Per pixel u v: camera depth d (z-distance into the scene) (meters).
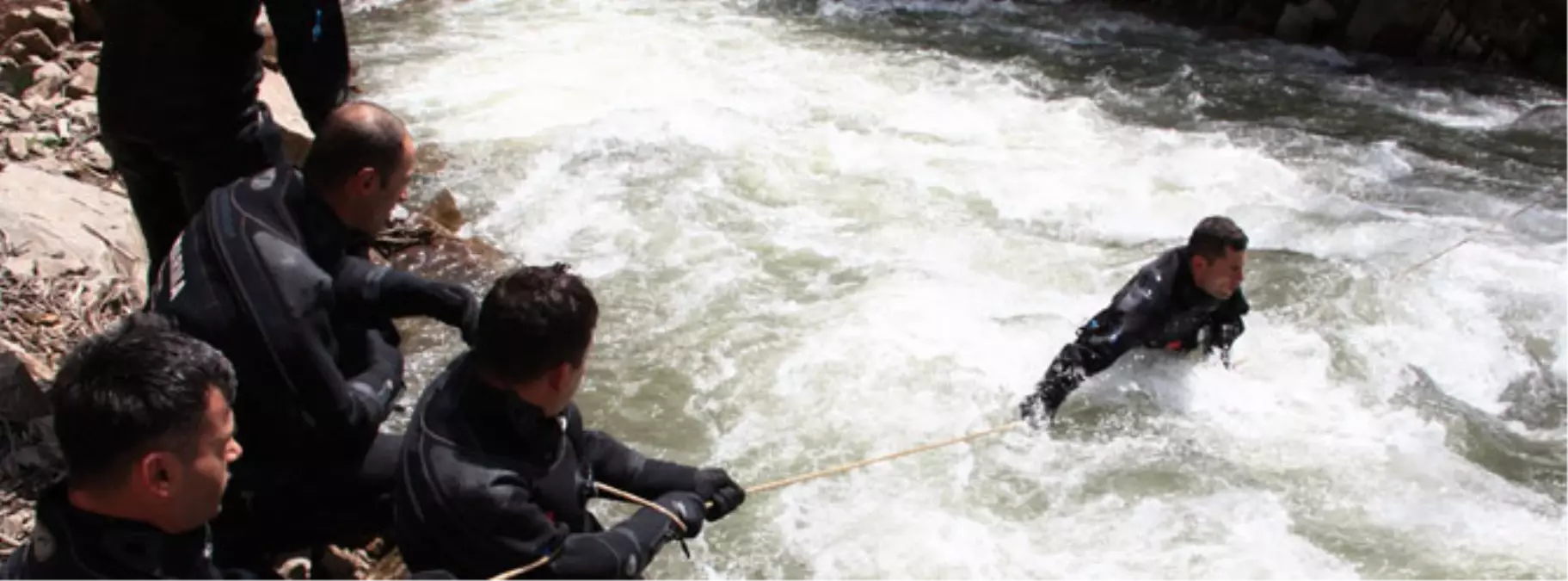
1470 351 5.34
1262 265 6.16
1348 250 6.40
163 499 2.06
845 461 4.47
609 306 5.61
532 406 2.50
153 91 3.45
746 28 10.82
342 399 2.84
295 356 2.73
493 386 2.48
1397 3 10.78
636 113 8.16
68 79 6.73
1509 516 4.23
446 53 9.81
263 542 3.09
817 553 3.99
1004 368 5.05
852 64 9.74
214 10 3.38
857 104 8.65
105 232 4.89
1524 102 9.64
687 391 4.93
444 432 2.49
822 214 6.68
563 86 8.90
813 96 8.80
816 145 7.71
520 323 2.40
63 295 4.38
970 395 4.86
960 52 10.41
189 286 2.73
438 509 2.44
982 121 8.41
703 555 3.98
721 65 9.57
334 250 2.92
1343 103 9.48
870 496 4.27
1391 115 9.20
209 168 3.62
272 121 3.80
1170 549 4.03
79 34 7.61
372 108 2.90
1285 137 8.49
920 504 4.24
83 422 1.98
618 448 3.01
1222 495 4.30
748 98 8.72
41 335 4.15
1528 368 5.24
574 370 2.49
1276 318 5.60
